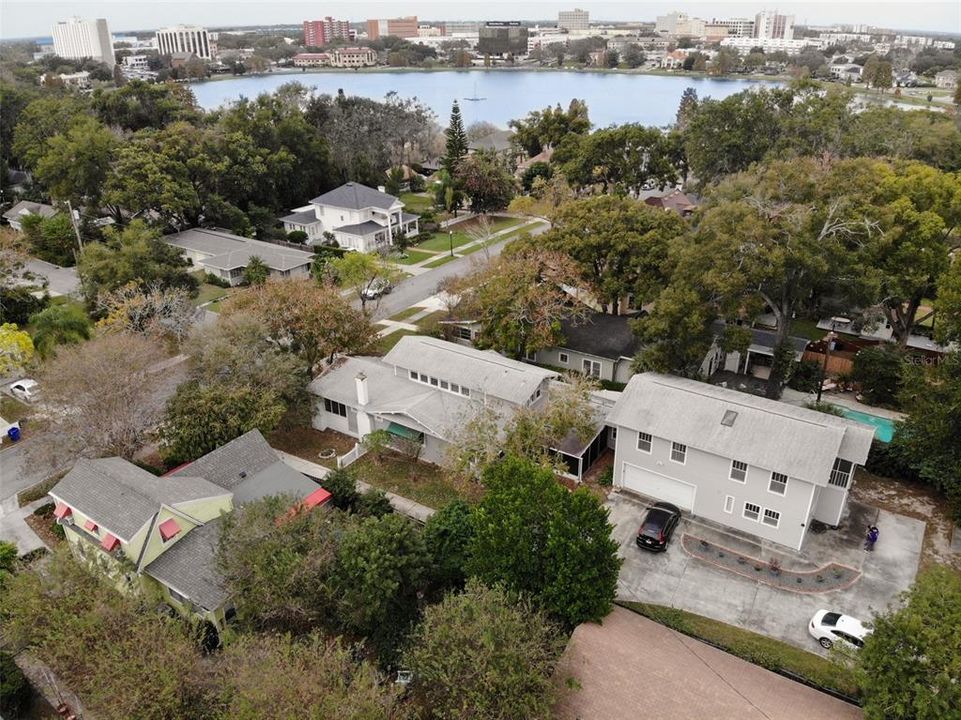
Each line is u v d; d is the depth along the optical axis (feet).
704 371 146.10
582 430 110.32
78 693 72.38
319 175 297.53
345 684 70.28
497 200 287.89
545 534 81.05
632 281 150.92
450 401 124.26
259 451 110.01
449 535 91.97
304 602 80.89
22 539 103.86
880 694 63.00
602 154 267.39
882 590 89.45
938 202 140.36
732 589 90.79
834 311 141.38
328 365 144.66
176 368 147.84
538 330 140.46
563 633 79.25
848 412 131.34
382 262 188.55
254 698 62.39
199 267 225.97
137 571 87.71
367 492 105.70
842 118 234.79
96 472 98.22
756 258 119.44
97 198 247.70
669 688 72.95
